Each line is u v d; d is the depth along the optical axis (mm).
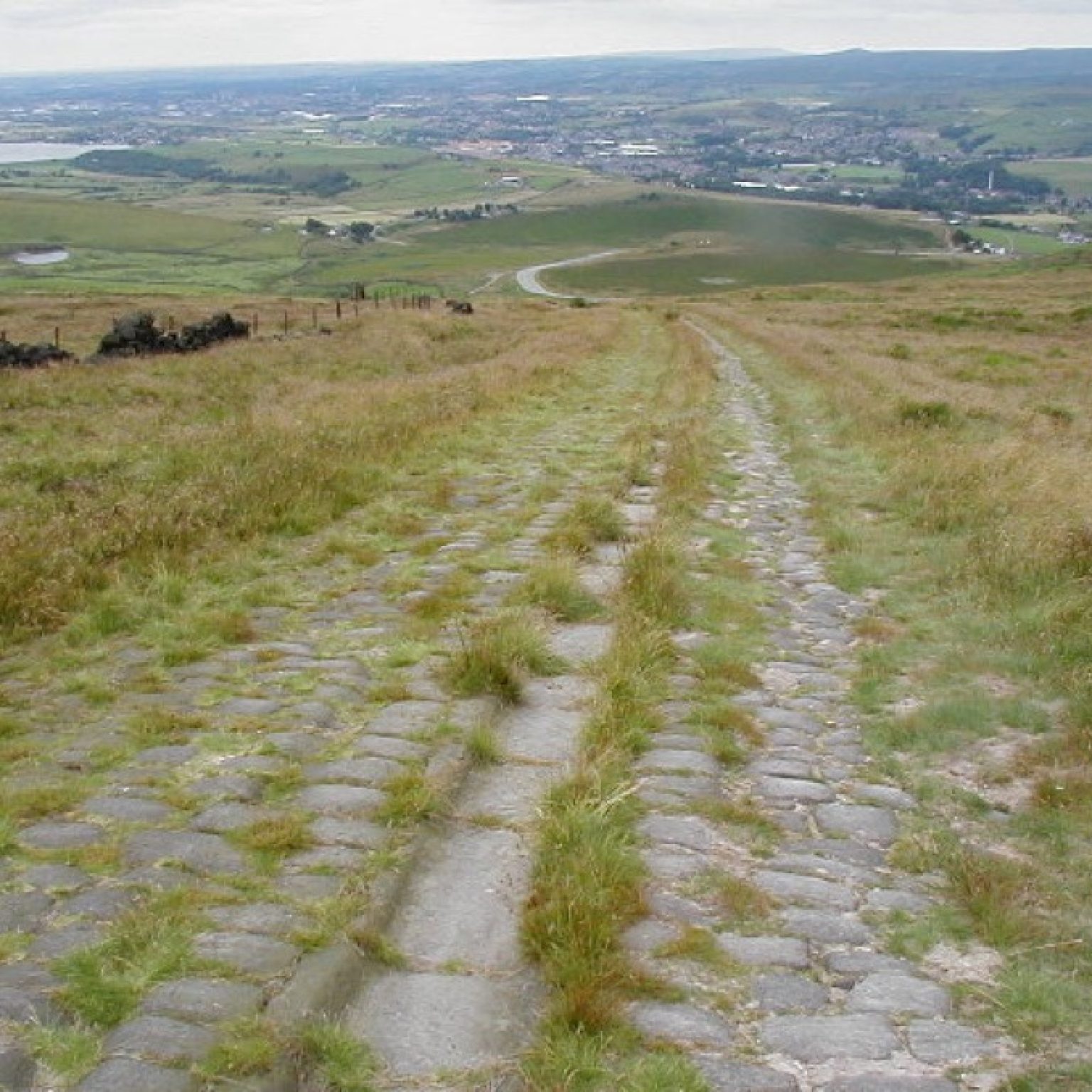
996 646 8062
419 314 42969
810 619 9039
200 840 5207
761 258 158125
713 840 5523
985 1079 3922
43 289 92000
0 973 4168
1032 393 26391
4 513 11148
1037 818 5801
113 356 27078
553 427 18047
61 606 8328
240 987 4141
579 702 7105
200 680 7281
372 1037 4051
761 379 27000
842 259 155125
